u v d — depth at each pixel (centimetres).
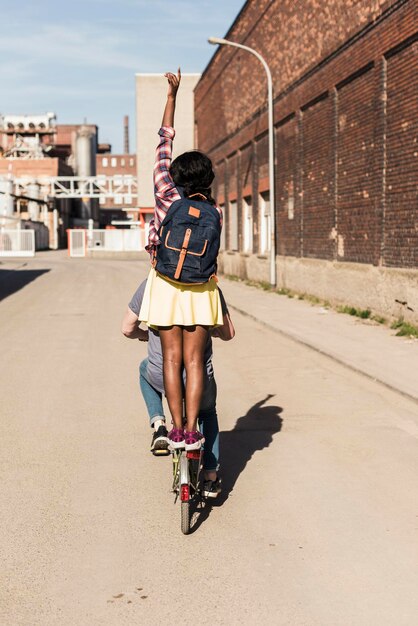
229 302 1950
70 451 608
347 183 1691
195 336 442
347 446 620
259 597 354
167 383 442
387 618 333
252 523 451
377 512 468
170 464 571
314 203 1969
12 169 8081
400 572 381
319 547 413
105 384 889
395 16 1362
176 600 351
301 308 1773
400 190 1380
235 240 3188
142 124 5881
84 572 382
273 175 2269
